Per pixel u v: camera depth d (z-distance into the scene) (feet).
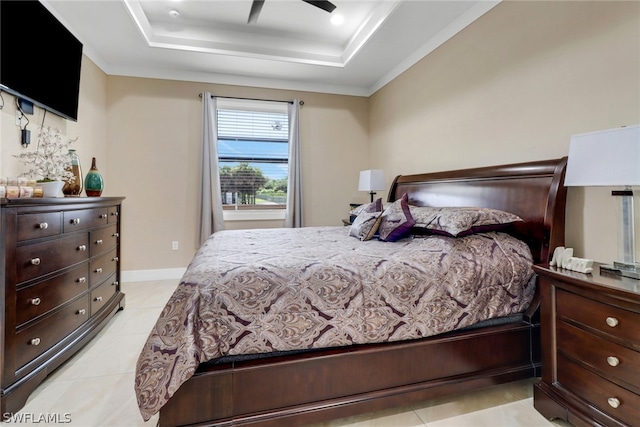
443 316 4.94
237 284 4.33
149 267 12.50
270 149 14.07
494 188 7.23
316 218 14.49
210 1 9.32
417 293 4.90
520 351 5.32
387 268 4.98
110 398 5.22
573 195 5.95
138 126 12.25
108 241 8.31
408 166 11.72
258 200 13.99
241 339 4.13
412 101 11.35
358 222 8.21
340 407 4.39
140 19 9.42
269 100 13.60
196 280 4.36
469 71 8.60
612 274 4.40
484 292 5.27
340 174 14.74
